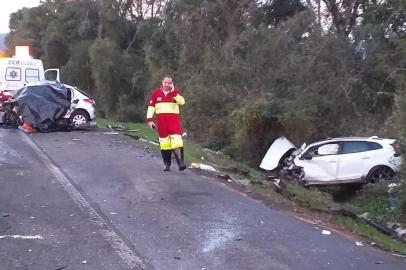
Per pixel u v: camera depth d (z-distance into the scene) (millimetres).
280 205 9102
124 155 13086
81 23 40375
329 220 8828
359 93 19469
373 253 6855
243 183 10930
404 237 10172
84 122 18297
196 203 8547
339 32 21719
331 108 19219
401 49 18078
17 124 17922
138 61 36219
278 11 26875
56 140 15508
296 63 20188
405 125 11664
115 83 35438
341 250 6746
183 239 6680
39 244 6188
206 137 21953
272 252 6383
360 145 15258
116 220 7355
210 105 21922
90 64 38094
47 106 17578
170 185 9719
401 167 12133
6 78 21641
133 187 9453
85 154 13031
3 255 5766
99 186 9453
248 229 7309
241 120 19062
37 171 10570
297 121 18375
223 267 5770
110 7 36938
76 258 5785
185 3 26984
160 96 10820
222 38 26328
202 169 11742
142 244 6398
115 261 5750
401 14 18641
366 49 19672
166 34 29547
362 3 23203
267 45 20984
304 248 6664
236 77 21688
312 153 15672
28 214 7418
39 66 22109
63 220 7215
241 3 25844
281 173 16078
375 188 13438
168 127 10820
